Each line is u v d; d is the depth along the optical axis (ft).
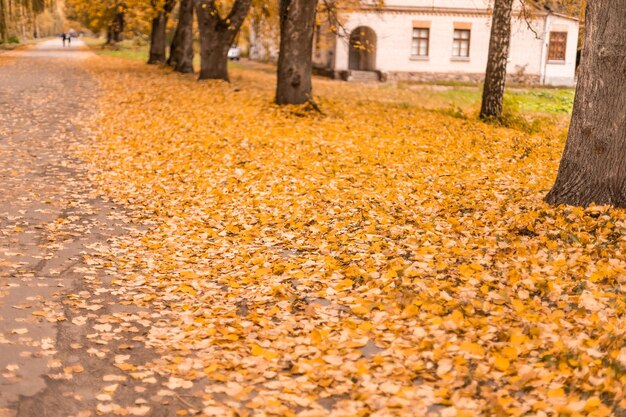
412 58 132.16
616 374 14.78
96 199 34.32
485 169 40.98
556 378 15.01
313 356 16.75
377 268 23.20
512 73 132.26
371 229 27.96
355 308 19.43
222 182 38.11
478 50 133.69
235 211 32.45
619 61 26.17
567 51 132.57
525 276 21.49
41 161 42.01
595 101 26.86
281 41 64.59
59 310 19.66
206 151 46.01
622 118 26.55
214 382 15.58
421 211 30.99
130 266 24.35
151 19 116.47
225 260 25.50
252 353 17.04
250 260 25.04
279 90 65.26
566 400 14.06
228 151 45.91
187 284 22.61
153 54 131.03
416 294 20.21
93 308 19.97
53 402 14.38
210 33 91.81
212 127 55.06
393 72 132.16
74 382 15.37
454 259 23.71
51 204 32.45
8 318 18.69
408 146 48.16
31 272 22.81
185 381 15.48
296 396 14.69
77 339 17.78
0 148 44.73
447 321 18.15
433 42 132.26
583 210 26.81
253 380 15.58
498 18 62.23
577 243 24.29
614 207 26.81
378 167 41.16
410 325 18.33
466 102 89.04
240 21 91.66
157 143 49.19
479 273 21.88
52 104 67.26
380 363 16.17
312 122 58.49
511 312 18.92
